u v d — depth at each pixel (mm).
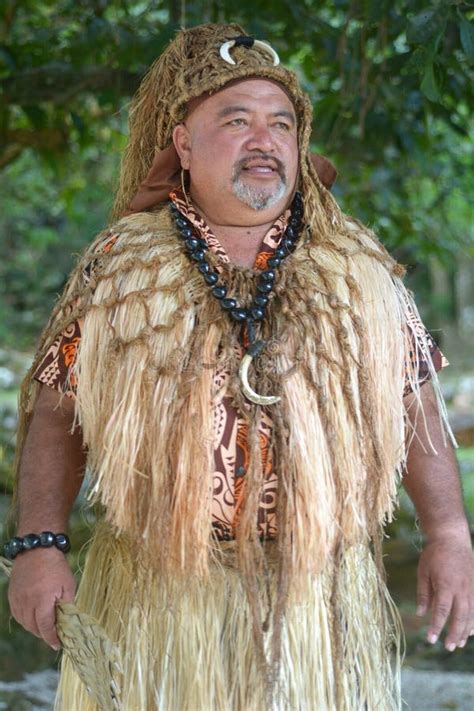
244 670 2961
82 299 3006
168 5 5184
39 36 5766
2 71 5980
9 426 9570
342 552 2928
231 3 5203
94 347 2949
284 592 2852
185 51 3154
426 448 3102
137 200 3174
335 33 5320
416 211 8172
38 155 7488
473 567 2973
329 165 3227
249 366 2891
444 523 3023
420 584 3014
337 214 3146
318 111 5297
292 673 2969
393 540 7621
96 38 5301
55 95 5664
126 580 3035
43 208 13812
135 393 2861
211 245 3041
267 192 2979
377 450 2949
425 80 3889
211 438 2846
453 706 4801
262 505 2906
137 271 2969
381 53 4871
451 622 2949
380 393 2971
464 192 7762
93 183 8516
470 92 5281
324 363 2904
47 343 3057
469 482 10211
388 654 3166
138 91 3371
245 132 2984
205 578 2920
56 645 2881
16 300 15500
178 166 3141
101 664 2832
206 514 2840
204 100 3031
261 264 3043
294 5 5301
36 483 2982
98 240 3123
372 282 3035
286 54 5727
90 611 3096
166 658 2965
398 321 3043
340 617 3029
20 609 2875
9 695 4785
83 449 3080
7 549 2932
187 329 2896
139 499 2869
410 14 4586
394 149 6961
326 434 2885
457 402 14898
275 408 2859
